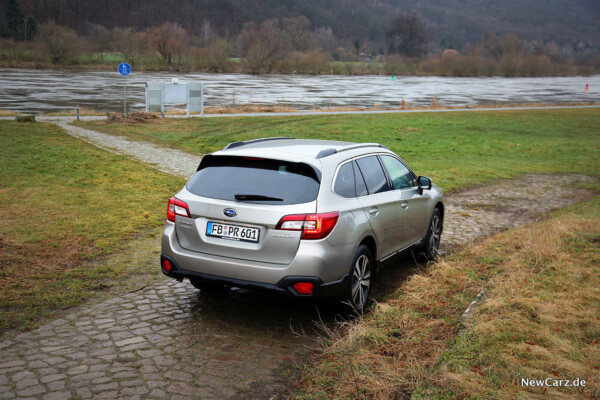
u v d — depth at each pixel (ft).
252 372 12.96
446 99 194.18
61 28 347.36
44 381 12.20
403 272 21.58
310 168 15.24
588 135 97.09
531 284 17.95
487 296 16.93
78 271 20.21
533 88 298.15
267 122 90.17
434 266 21.44
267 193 15.08
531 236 25.32
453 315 15.92
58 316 16.15
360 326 14.99
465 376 11.71
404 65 444.14
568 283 18.13
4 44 343.05
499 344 13.37
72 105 127.24
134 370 12.87
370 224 16.70
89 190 34.83
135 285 19.11
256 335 15.20
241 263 14.88
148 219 28.40
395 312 16.05
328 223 14.73
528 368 12.08
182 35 386.73
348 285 15.71
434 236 23.43
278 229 14.60
